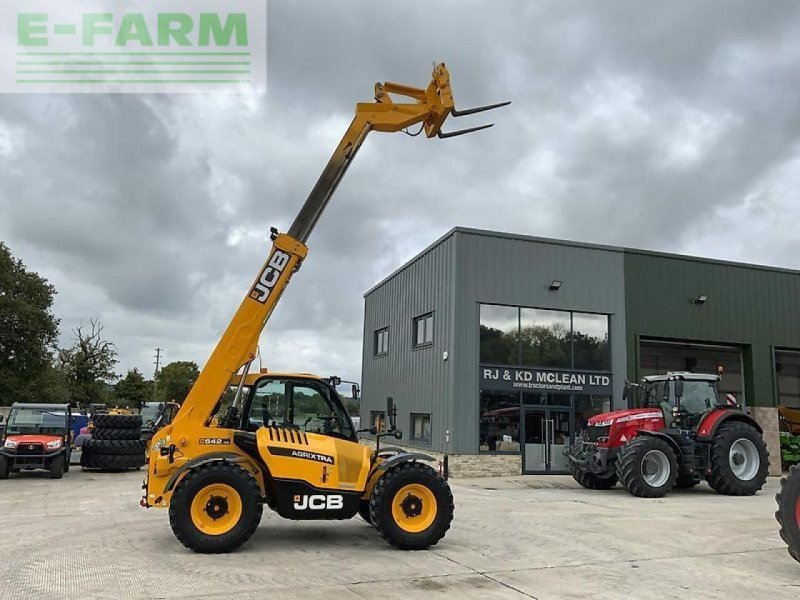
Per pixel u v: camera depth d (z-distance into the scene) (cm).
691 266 2052
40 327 3431
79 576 618
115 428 1895
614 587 607
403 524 761
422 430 1994
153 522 942
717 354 2261
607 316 1956
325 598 557
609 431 1450
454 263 1816
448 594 575
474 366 1789
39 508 1107
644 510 1119
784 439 2059
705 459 1422
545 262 1898
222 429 788
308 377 821
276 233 834
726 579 643
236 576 623
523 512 1077
